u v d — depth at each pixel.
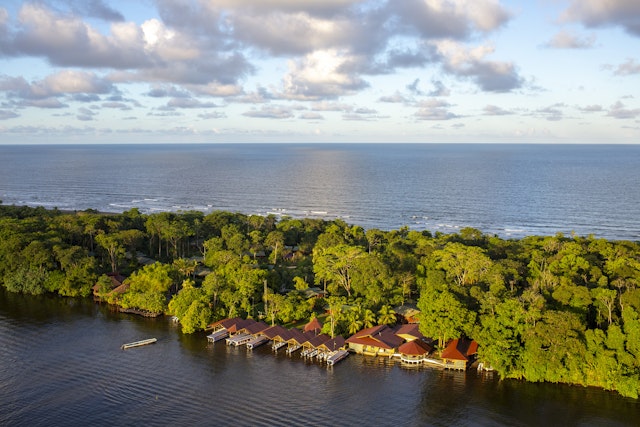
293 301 103.94
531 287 96.62
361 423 66.25
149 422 65.88
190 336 96.88
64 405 70.00
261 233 159.88
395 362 85.62
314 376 80.12
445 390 75.19
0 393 73.06
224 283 106.88
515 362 78.00
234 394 73.81
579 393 73.38
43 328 100.00
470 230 152.12
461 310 83.19
